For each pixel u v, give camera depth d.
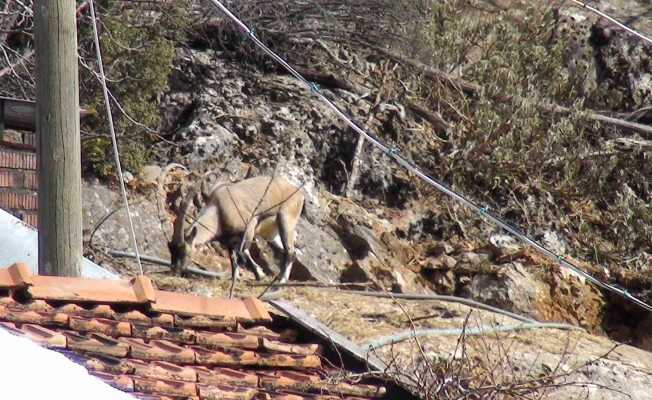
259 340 27.17
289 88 72.12
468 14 76.81
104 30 62.16
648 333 65.50
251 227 54.25
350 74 74.62
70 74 32.84
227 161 66.38
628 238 71.31
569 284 65.44
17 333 23.22
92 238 56.81
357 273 62.62
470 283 64.25
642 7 86.69
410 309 54.38
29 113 43.25
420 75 75.06
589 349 54.12
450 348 49.34
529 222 70.81
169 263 57.06
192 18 70.88
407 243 67.62
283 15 73.06
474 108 74.50
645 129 77.88
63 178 32.72
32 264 36.25
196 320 27.05
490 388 34.38
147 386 23.28
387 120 72.81
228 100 69.81
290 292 54.44
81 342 23.86
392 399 28.92
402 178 70.88
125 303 26.31
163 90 67.69
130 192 61.84
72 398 17.48
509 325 54.19
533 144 73.19
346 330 50.00
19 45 62.62
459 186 71.75
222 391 24.22
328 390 26.67
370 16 74.56
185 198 54.12
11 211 42.50
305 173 68.00
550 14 78.75
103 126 61.62
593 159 73.56
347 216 65.75
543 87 76.06
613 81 81.25
